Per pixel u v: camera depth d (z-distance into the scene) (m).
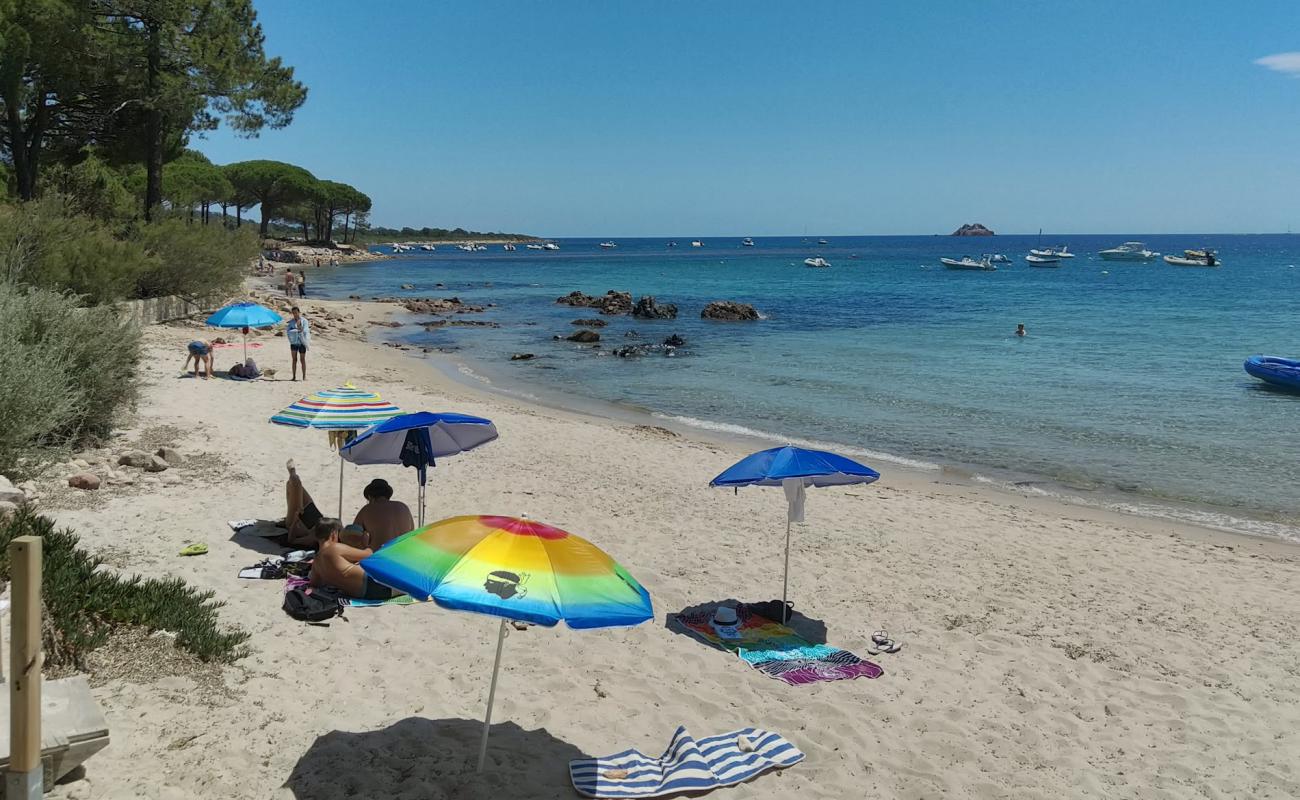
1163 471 16.48
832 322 43.72
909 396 23.89
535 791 5.35
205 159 73.69
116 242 24.52
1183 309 50.72
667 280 82.69
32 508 7.47
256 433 14.18
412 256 163.50
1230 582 10.48
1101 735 6.69
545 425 18.33
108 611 6.29
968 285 75.38
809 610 8.97
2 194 25.94
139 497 10.16
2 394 9.38
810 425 20.36
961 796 5.76
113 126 31.58
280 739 5.54
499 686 6.73
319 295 55.41
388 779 5.26
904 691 7.26
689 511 12.30
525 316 45.69
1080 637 8.60
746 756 5.99
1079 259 141.62
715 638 8.05
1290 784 6.05
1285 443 18.61
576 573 4.92
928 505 13.59
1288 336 37.03
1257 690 7.54
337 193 116.69
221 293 32.03
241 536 9.22
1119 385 25.52
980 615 9.07
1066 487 15.49
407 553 5.02
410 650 7.14
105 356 12.56
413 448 8.78
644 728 6.36
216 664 6.28
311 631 7.20
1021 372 27.91
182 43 28.52
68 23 25.75
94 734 4.59
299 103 32.75
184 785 4.88
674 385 25.58
